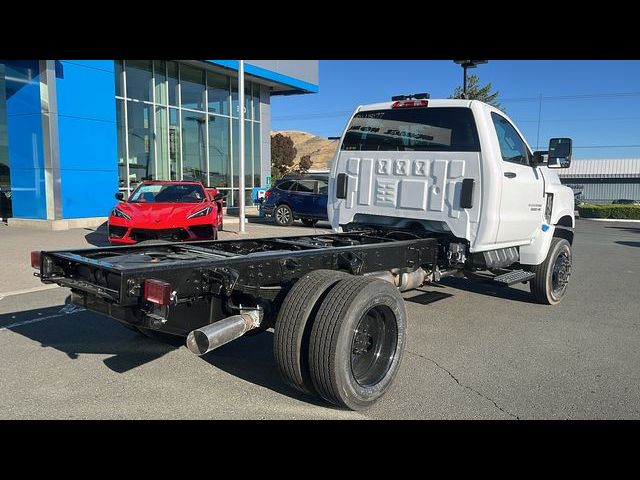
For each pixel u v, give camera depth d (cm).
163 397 402
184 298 374
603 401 407
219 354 502
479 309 705
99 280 358
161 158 2070
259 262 401
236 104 2419
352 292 368
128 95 1920
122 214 939
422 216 605
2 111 1838
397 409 388
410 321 639
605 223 3058
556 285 740
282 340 373
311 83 2673
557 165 646
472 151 572
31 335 554
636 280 957
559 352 526
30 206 1570
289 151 5716
